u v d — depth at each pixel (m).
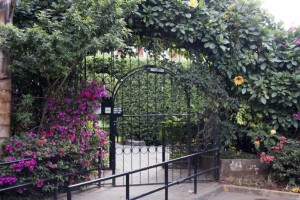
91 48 4.77
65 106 5.57
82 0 4.91
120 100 8.38
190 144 6.55
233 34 6.72
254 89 6.73
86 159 5.55
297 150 6.13
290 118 6.71
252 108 6.93
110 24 5.05
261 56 6.88
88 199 5.30
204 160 6.91
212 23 6.46
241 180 6.43
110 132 6.21
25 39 4.51
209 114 6.52
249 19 6.86
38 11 5.66
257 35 6.85
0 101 4.86
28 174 4.84
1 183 4.54
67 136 5.39
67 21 4.89
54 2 5.68
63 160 5.29
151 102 8.06
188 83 6.29
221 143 6.78
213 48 6.41
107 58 6.75
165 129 7.35
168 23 6.21
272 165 6.30
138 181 6.53
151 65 6.31
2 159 4.63
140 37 6.50
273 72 6.83
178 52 6.91
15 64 4.91
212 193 5.93
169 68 6.37
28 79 5.61
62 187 5.51
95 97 5.74
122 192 5.74
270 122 6.95
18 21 5.57
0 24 4.53
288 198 5.81
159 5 6.21
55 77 5.28
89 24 4.77
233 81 6.77
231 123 6.97
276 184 6.28
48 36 4.60
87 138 5.68
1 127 4.87
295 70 6.86
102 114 6.19
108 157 6.86
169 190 5.94
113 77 6.53
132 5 5.23
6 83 4.93
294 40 7.14
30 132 5.18
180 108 6.86
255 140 6.62
